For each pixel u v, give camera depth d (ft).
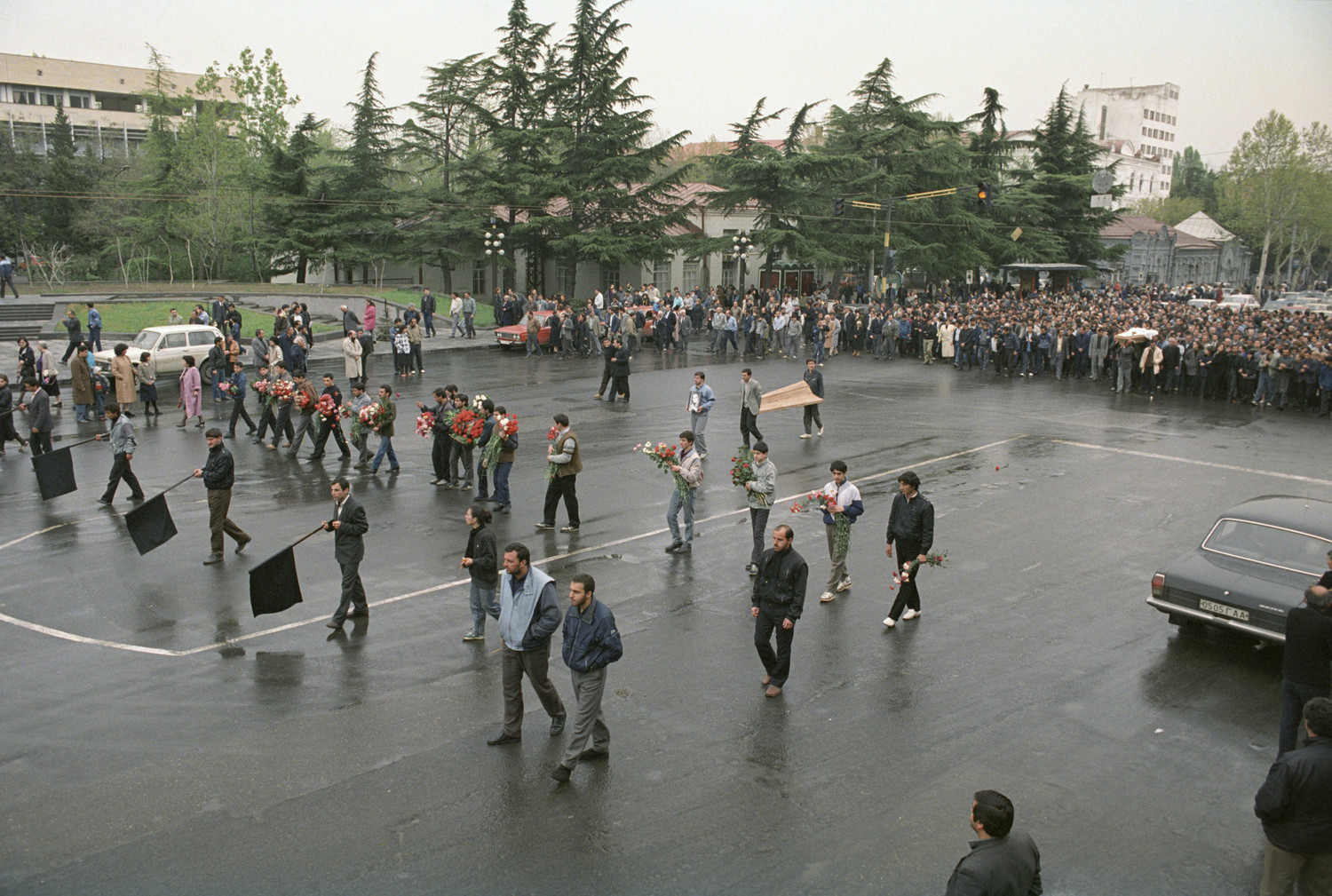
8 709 27.45
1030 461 61.21
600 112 157.17
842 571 37.52
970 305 133.80
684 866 20.24
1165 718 27.45
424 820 21.89
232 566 40.01
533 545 42.98
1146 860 20.77
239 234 170.19
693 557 41.70
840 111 168.86
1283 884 18.37
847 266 181.27
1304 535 33.12
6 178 194.08
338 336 118.42
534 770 24.26
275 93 181.37
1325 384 80.59
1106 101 496.23
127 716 27.04
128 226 181.16
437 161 168.66
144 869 19.99
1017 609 35.99
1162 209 350.64
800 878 19.84
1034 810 22.59
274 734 25.96
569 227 155.84
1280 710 28.12
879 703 28.19
